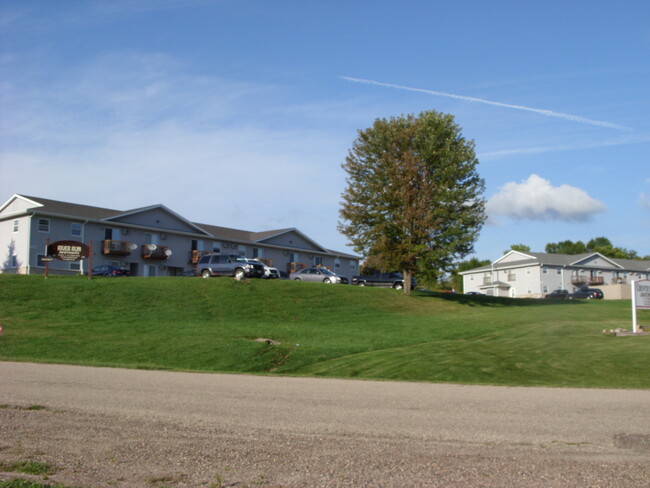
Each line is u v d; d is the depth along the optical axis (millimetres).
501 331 27516
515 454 7039
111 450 7051
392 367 17750
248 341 22094
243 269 40844
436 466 6523
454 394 11922
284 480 6043
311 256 69375
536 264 76625
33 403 9742
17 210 48312
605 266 80875
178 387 12117
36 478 6008
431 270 40062
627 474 6281
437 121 42375
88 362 16719
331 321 31391
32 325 24516
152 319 28047
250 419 8852
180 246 55438
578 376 15930
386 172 41312
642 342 20328
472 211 41688
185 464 6551
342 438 7734
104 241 49219
